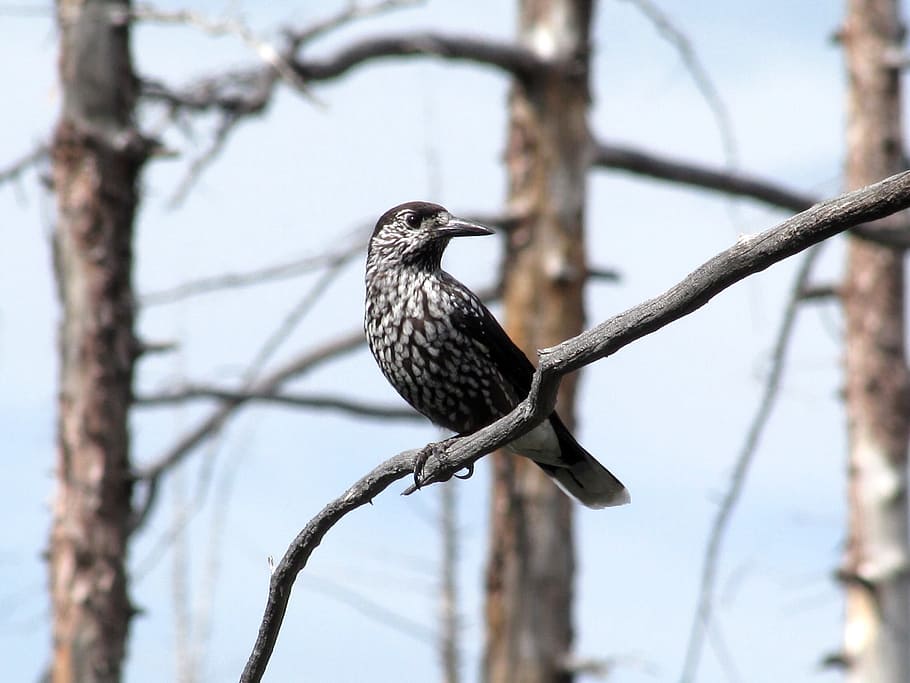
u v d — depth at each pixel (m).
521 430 7.93
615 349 7.00
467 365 10.84
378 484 8.24
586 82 16.61
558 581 15.88
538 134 16.45
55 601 13.34
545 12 16.62
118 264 13.75
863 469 18.03
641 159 16.58
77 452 13.47
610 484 11.20
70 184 13.73
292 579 8.28
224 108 13.99
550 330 16.17
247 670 8.34
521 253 16.31
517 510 15.88
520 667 15.72
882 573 17.73
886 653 17.58
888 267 18.14
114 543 13.45
